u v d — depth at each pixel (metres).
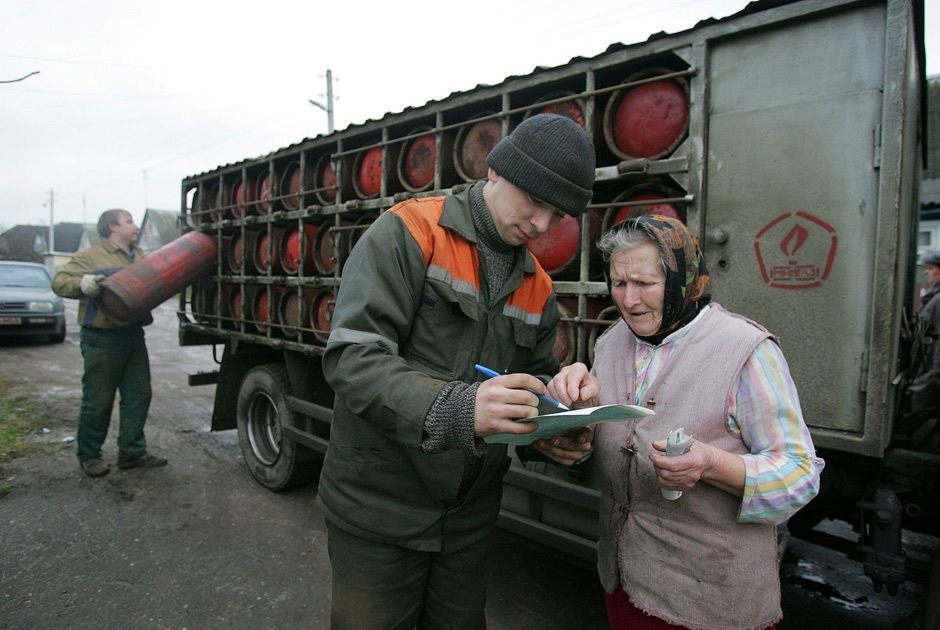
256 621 2.69
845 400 1.83
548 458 1.62
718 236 2.06
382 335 1.42
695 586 1.33
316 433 3.89
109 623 2.63
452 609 1.76
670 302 1.33
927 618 1.93
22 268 11.60
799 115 1.89
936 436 2.45
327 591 2.94
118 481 4.25
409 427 1.28
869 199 1.77
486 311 1.58
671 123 2.23
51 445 4.99
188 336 5.30
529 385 1.26
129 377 4.41
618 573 1.47
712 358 1.35
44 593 2.85
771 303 1.96
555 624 2.74
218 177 4.96
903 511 2.29
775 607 1.35
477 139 2.83
